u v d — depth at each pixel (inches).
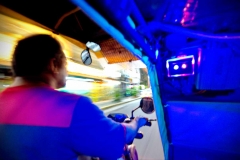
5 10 59.7
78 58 175.2
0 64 104.8
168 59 50.4
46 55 25.2
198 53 45.5
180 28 40.7
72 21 70.2
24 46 24.5
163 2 35.0
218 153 50.9
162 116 57.1
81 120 21.5
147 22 43.6
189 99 51.8
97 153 23.2
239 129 46.0
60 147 20.9
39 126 20.4
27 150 20.1
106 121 24.3
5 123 21.2
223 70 43.2
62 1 55.9
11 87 25.1
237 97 43.8
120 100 543.8
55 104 21.6
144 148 137.2
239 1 31.3
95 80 335.6
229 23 37.5
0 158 21.3
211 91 47.4
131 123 35.5
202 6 34.3
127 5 23.8
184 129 56.0
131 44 34.3
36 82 24.6
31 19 66.1
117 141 24.2
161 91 55.0
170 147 59.9
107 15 21.0
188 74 48.6
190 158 56.1
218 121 48.9
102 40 85.7
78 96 23.7
